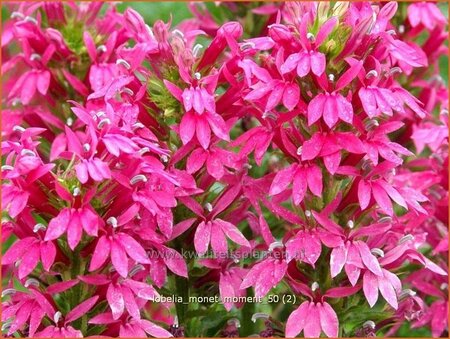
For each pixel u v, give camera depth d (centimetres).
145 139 44
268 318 47
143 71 46
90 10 56
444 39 57
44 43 54
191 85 44
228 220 47
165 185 43
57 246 42
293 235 44
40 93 56
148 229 43
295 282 44
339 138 42
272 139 44
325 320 43
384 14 45
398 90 44
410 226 49
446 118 53
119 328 43
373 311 46
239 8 57
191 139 44
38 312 42
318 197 44
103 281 42
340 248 43
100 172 40
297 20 45
